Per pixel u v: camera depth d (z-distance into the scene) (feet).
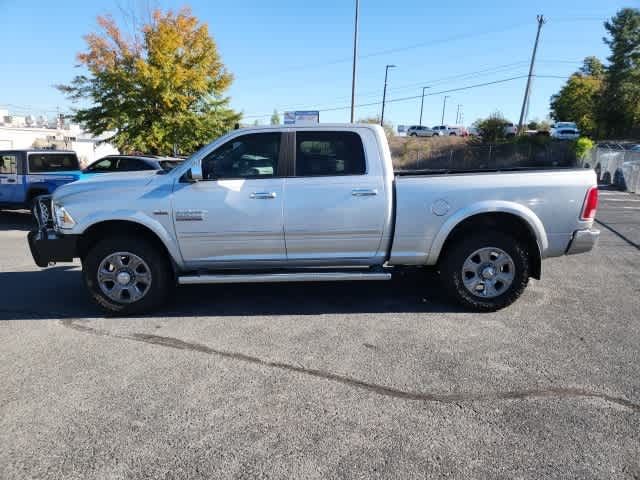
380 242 15.62
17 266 23.25
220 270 16.14
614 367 11.85
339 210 15.21
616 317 15.42
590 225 15.43
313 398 10.45
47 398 10.48
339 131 15.44
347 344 13.34
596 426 9.34
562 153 116.78
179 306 16.80
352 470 8.10
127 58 55.01
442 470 8.09
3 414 9.86
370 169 15.35
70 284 19.89
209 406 10.13
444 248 16.06
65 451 8.67
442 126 200.54
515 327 14.55
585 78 214.48
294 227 15.28
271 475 8.00
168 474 8.05
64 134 131.64
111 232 16.11
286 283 19.65
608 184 73.10
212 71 59.82
